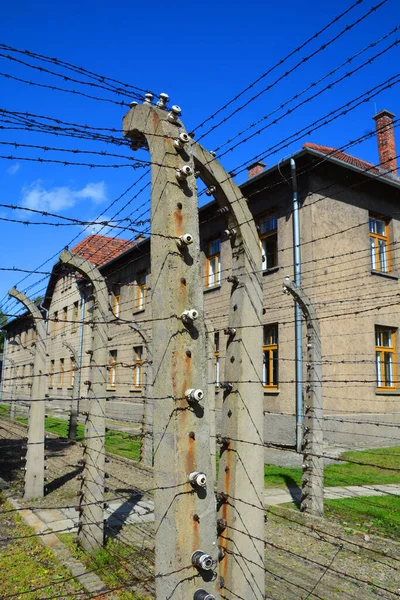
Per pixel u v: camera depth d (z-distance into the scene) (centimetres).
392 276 1391
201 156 372
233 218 392
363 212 1362
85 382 559
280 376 1244
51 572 486
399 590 443
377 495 751
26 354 2795
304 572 482
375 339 1348
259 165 1605
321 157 1201
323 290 1205
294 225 1237
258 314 386
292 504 708
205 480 257
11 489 868
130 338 1956
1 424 1859
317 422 654
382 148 1678
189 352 268
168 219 279
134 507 724
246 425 365
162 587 253
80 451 1262
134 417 1852
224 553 349
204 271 1583
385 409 1320
